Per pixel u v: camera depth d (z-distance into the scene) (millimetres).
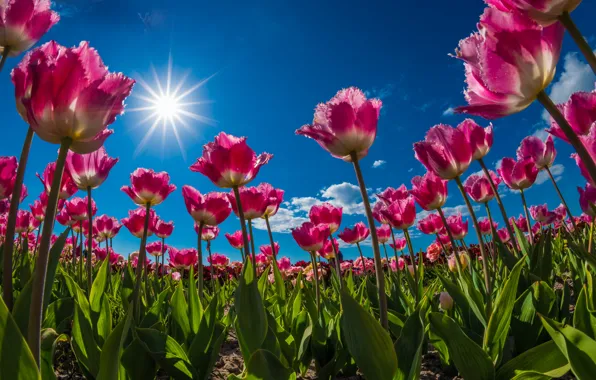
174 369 298
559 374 218
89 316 331
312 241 478
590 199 459
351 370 384
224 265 1175
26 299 217
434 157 344
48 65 182
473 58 198
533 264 467
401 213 476
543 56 182
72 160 396
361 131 276
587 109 288
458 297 406
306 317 409
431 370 389
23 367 161
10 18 293
